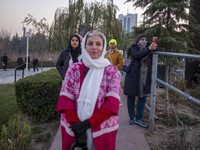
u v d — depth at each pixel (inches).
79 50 143.9
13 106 222.7
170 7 153.6
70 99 62.3
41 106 156.6
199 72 282.5
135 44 131.0
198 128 134.0
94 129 58.4
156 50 118.0
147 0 166.1
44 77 180.9
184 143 107.8
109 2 326.0
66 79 63.6
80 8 309.4
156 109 174.2
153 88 123.3
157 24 162.6
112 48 181.0
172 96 208.7
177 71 249.1
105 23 321.7
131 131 125.8
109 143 60.3
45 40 327.0
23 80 159.6
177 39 157.9
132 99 136.7
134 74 129.3
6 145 97.7
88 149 59.0
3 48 1102.4
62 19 309.7
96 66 61.5
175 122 141.0
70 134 60.9
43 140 129.0
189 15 164.1
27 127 107.9
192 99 76.6
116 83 62.3
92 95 60.2
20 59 866.8
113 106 58.6
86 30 310.7
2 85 391.5
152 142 114.0
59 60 150.6
